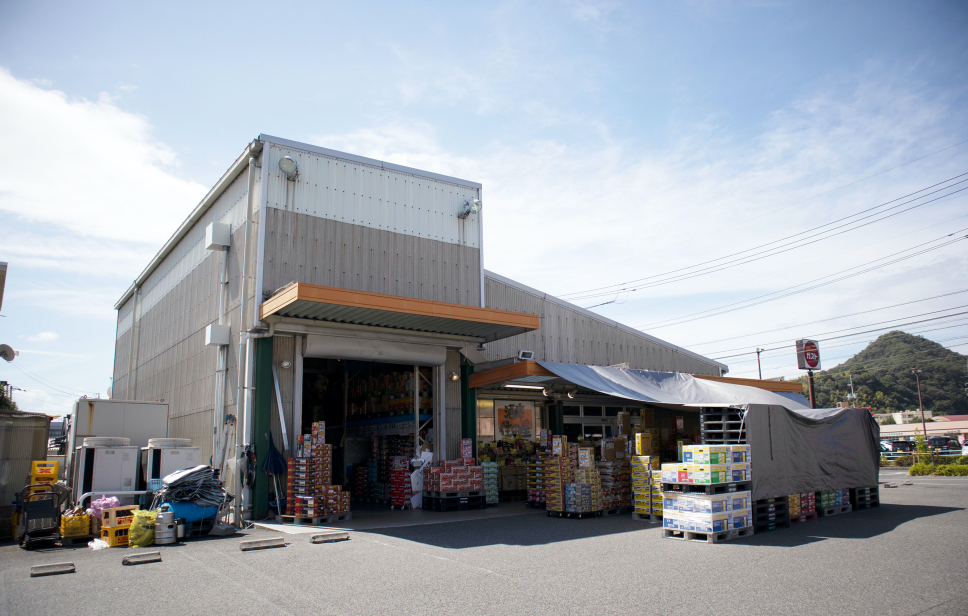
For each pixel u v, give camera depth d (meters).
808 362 26.27
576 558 8.59
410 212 16.89
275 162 14.78
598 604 6.20
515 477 18.25
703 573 7.55
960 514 12.59
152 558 8.79
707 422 11.93
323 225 15.21
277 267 14.31
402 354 15.62
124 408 15.74
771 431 11.62
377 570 7.88
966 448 40.66
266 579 7.43
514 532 11.12
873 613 5.79
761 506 11.02
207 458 15.81
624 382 16.75
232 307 15.45
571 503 13.15
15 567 8.45
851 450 14.02
